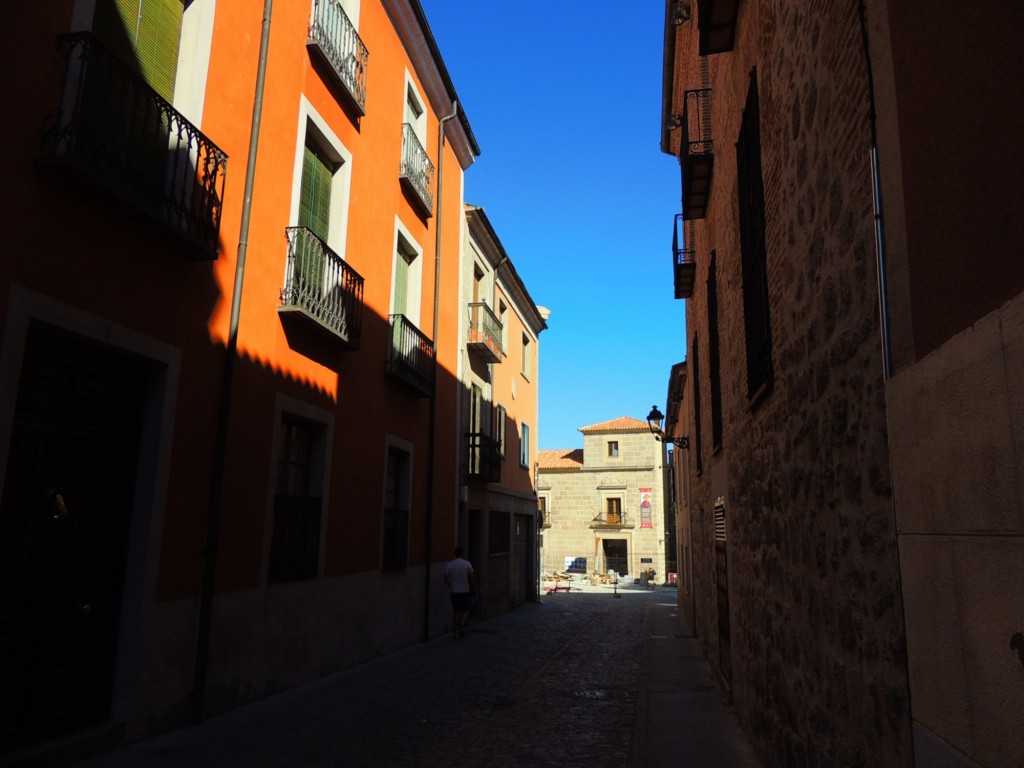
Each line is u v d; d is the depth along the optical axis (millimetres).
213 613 7258
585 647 14531
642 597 34281
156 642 6441
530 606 25203
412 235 13930
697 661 12266
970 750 1962
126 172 5965
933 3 2230
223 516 7488
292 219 9094
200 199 7027
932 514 2238
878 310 2818
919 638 2354
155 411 6602
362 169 11453
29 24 5219
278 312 8734
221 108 7660
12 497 5277
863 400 3043
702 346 12328
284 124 8984
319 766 5910
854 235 3141
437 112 15797
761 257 5625
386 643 12070
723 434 8484
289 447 9375
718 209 8859
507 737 7062
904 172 2502
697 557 14883
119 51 6359
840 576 3418
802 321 4199
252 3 8367
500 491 21688
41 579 5488
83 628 5898
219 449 7355
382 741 6766
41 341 5574
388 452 12602
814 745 3969
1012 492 1714
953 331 2125
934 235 2258
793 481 4520
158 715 6453
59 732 5602
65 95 5461
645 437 48781
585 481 49656
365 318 11414
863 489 3055
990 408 1837
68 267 5520
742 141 6578
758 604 5980
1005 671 1752
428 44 14227
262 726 6973
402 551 12992
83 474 5965
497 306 22297
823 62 3617
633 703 8836
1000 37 1796
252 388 8102
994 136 1839
